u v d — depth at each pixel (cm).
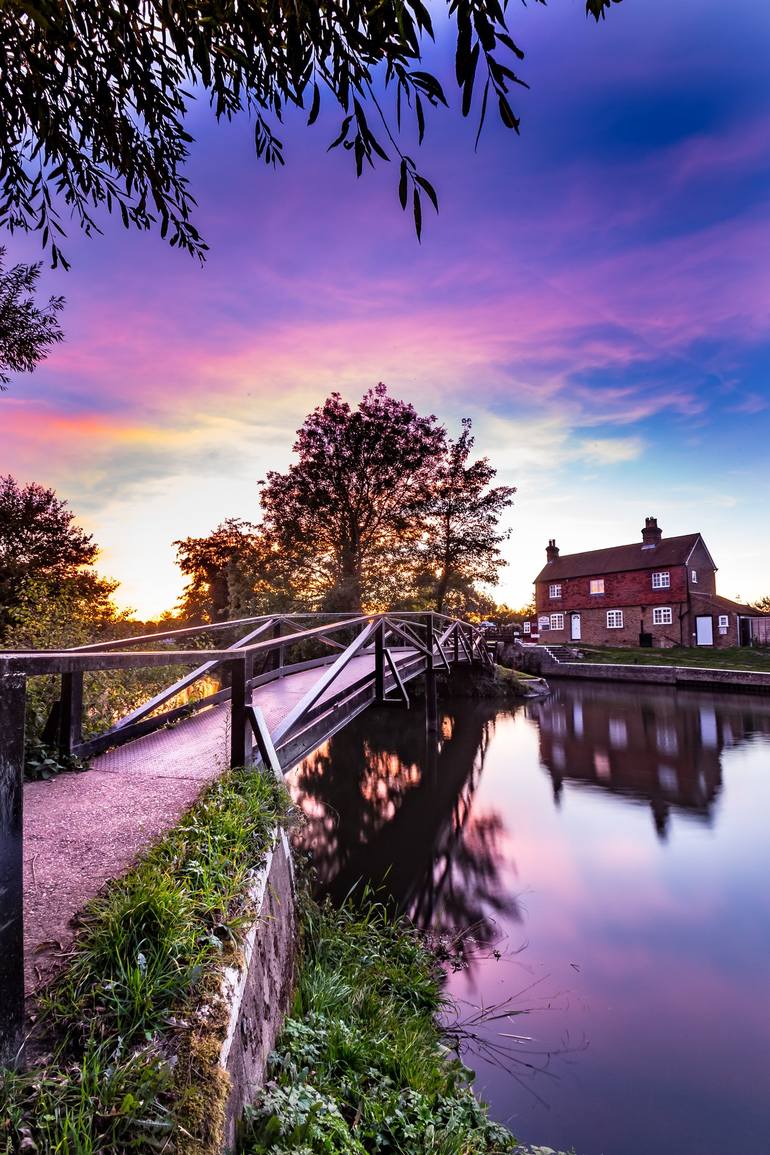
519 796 995
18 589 920
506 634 3441
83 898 205
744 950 515
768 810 909
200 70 247
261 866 246
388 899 607
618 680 2639
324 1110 196
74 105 292
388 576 2231
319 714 569
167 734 495
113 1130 118
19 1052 128
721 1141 312
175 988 159
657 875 675
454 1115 260
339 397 2328
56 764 369
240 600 2083
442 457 2525
